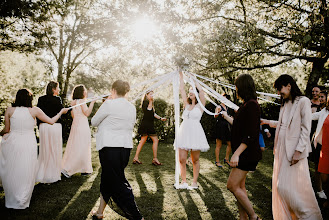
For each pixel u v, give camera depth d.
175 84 3.74
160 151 7.33
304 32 5.14
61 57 14.20
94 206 3.24
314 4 5.61
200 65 6.09
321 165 3.33
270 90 11.48
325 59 7.53
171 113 9.66
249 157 2.43
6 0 6.29
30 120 3.27
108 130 2.72
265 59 8.59
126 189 2.69
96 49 14.89
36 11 7.52
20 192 3.11
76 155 4.46
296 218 2.47
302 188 2.42
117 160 2.70
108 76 16.78
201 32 5.76
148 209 3.19
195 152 3.98
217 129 5.59
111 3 6.66
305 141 2.38
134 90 9.50
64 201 3.37
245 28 4.93
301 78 13.59
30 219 2.84
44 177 3.98
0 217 2.87
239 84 2.58
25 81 19.55
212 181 4.40
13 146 3.13
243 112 2.48
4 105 11.12
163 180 4.40
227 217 3.01
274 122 3.07
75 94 4.56
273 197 2.63
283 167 2.50
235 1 6.45
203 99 4.00
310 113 2.42
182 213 3.09
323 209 3.24
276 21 5.94
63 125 8.81
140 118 9.33
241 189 2.54
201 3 5.96
